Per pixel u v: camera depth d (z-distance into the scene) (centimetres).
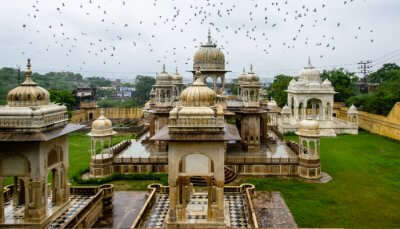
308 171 2589
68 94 6266
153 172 2705
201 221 1571
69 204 1867
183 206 1609
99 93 13662
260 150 3238
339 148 3762
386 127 4575
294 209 1989
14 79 7725
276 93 7288
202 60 3297
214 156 1534
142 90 11075
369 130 5072
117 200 2178
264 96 5225
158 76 3488
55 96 5844
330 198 2180
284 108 5172
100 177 2600
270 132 4422
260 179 2597
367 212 1947
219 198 1542
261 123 3606
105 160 2642
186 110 1544
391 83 5859
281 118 5188
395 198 2177
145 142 3644
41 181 1538
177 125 1530
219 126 1520
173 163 1538
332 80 7075
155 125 3566
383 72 9556
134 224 1556
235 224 1723
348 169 2878
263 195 2241
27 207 1541
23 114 1500
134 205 2091
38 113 1510
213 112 1538
